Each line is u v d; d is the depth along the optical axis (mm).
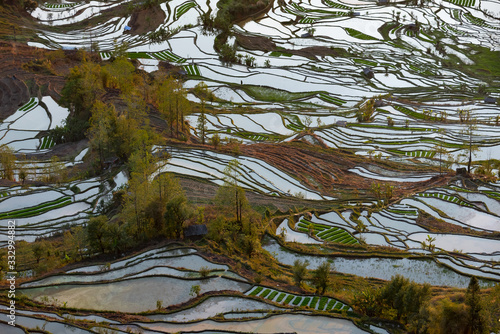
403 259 63500
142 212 63812
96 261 58312
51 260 58438
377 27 193500
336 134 119000
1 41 156750
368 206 81438
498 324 45656
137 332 44375
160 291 51781
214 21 181500
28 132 110062
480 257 65062
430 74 159000
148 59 157750
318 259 63812
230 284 53375
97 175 86625
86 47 164125
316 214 77562
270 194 83062
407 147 112438
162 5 199000
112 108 96938
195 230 63281
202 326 45531
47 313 46812
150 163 82438
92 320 46000
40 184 84125
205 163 90500
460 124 126438
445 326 43219
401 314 47406
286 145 107125
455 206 81688
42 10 196250
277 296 51562
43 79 135750
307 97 141750
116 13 194875
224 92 142375
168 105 102062
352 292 53438
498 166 98625
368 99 141250
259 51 170125
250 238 62562
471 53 175500
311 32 183750
